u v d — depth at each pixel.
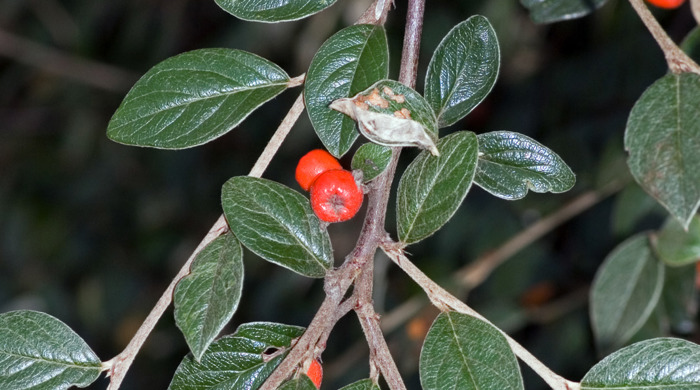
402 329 0.43
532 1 0.29
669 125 0.23
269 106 0.54
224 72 0.23
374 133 0.22
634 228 0.37
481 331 0.22
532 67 0.47
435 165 0.22
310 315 0.48
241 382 0.23
